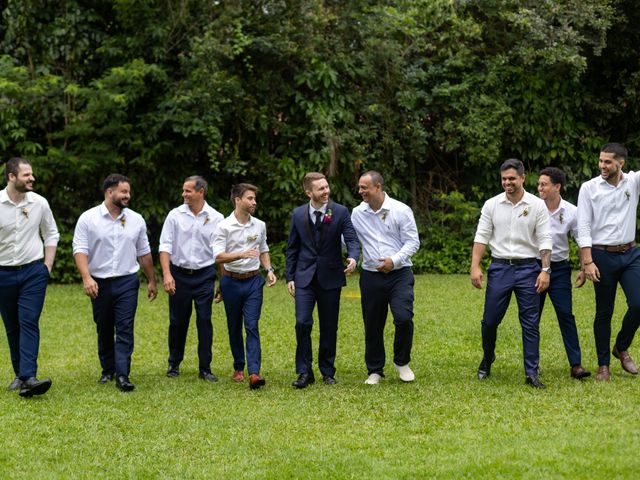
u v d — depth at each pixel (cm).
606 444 493
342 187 1504
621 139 1645
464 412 584
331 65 1493
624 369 710
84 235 693
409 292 686
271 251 1488
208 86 1387
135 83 1383
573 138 1593
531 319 673
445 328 938
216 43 1377
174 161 1475
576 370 689
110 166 1443
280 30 1446
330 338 702
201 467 475
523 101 1556
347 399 631
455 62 1527
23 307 663
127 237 698
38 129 1463
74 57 1454
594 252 689
